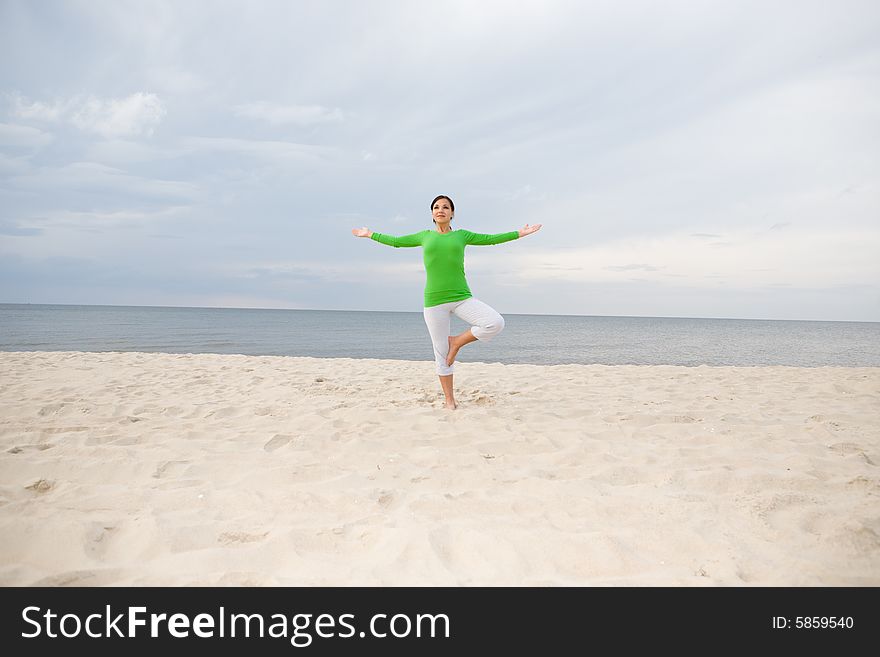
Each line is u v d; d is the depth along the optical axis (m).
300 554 2.10
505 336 33.75
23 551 2.07
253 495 2.70
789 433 4.01
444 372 4.98
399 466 3.27
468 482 2.99
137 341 20.80
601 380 7.20
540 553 2.07
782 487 2.81
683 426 4.27
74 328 28.61
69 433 3.88
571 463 3.33
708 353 20.09
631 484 2.95
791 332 51.66
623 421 4.52
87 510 2.51
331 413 4.71
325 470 3.12
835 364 15.77
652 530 2.26
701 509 2.47
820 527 2.25
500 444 3.73
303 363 9.58
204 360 9.76
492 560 2.04
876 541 2.10
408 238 5.06
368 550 2.14
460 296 4.82
